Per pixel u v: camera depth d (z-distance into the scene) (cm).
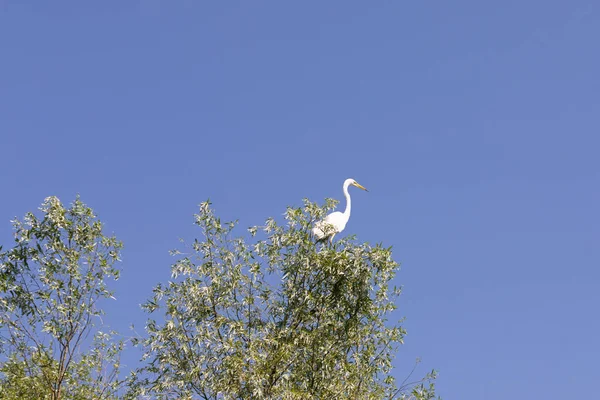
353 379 1498
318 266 1568
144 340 1512
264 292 1583
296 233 1611
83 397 1443
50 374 1428
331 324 1552
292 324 1548
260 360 1441
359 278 1577
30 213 1523
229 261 1590
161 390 1462
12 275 1487
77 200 1537
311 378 1491
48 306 1442
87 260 1495
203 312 1548
